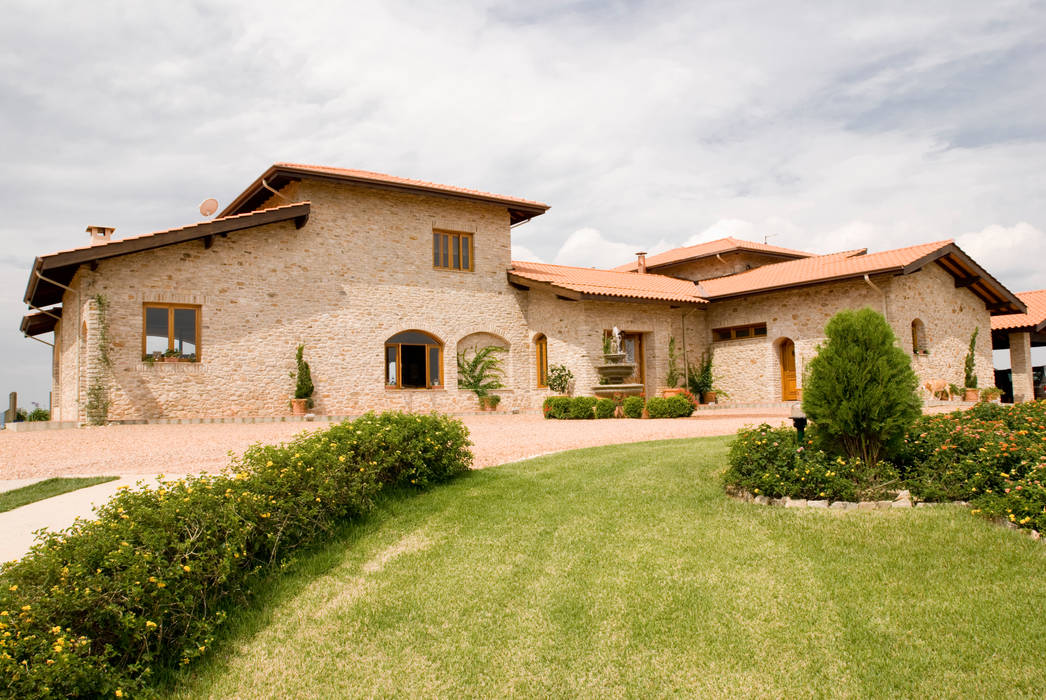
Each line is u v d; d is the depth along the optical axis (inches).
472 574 212.1
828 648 160.6
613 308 794.8
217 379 638.5
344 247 717.9
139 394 601.9
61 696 124.6
